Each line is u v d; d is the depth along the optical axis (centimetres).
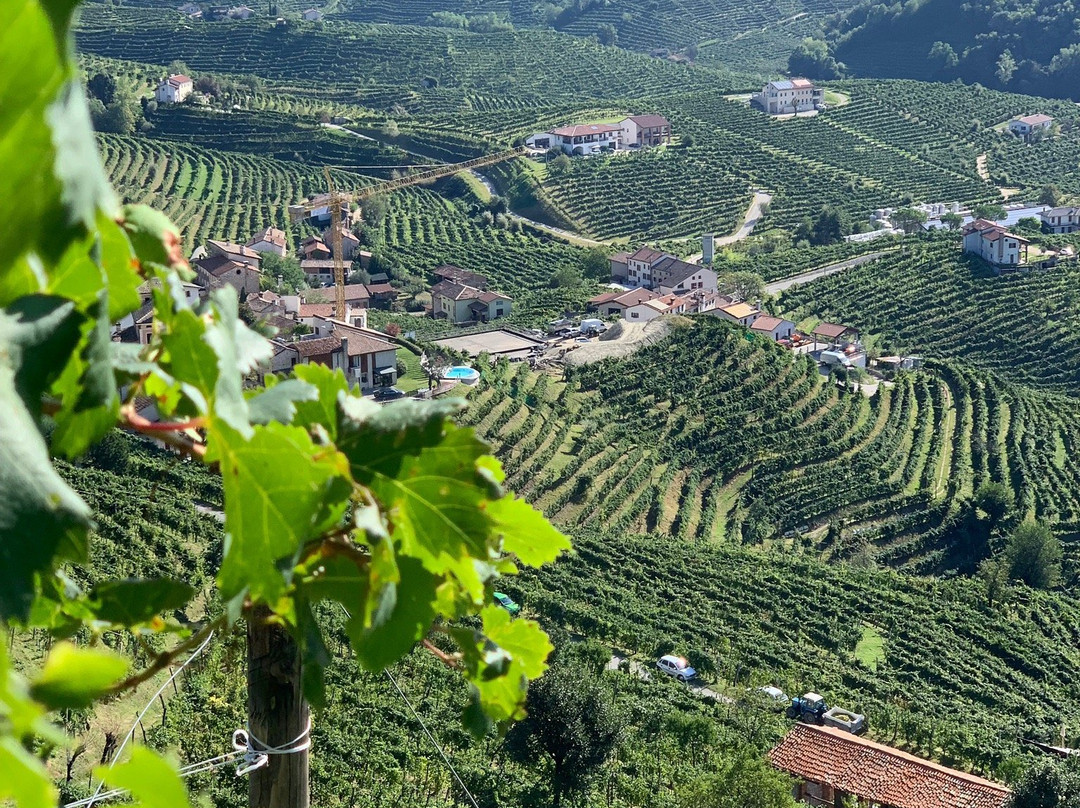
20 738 112
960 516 6906
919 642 5250
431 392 6738
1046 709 4784
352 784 2889
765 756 3625
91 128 127
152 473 4716
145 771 134
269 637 335
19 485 134
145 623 233
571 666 3098
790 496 7012
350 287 10112
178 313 191
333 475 207
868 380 8500
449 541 233
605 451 6869
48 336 152
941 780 3462
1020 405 8262
